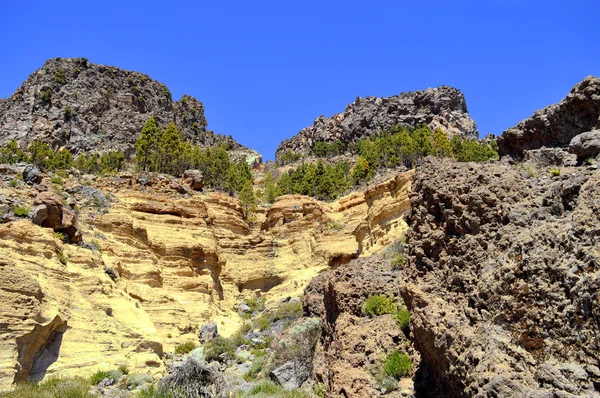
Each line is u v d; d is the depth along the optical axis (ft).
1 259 97.86
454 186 53.62
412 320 50.90
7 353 87.51
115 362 105.81
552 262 38.99
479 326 42.50
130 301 132.16
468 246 49.08
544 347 36.68
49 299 105.09
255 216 267.80
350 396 56.59
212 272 191.72
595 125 60.95
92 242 147.02
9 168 164.35
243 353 112.27
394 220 196.34
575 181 44.09
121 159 377.30
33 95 563.07
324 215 239.09
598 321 33.47
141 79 655.35
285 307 149.59
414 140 332.80
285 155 604.90
